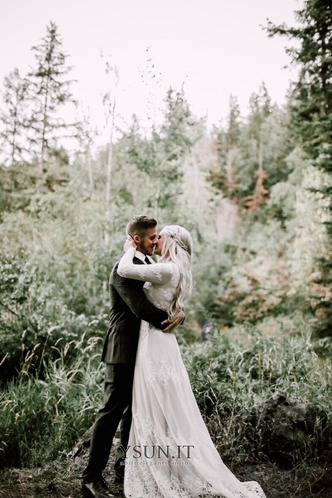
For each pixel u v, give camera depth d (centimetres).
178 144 813
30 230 909
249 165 2153
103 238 841
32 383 397
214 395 343
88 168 1088
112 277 267
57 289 688
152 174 846
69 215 976
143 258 278
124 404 262
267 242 1530
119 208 841
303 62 936
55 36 1212
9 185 1224
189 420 253
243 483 260
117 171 1072
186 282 271
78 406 357
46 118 1249
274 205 1772
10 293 518
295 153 1656
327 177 982
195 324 1088
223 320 1251
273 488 270
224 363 433
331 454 297
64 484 270
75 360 474
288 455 295
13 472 284
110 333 268
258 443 303
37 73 1220
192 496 240
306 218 1087
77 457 302
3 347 457
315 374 415
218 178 2080
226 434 309
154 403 248
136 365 260
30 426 331
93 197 935
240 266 1399
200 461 246
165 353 258
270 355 446
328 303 784
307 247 1062
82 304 693
